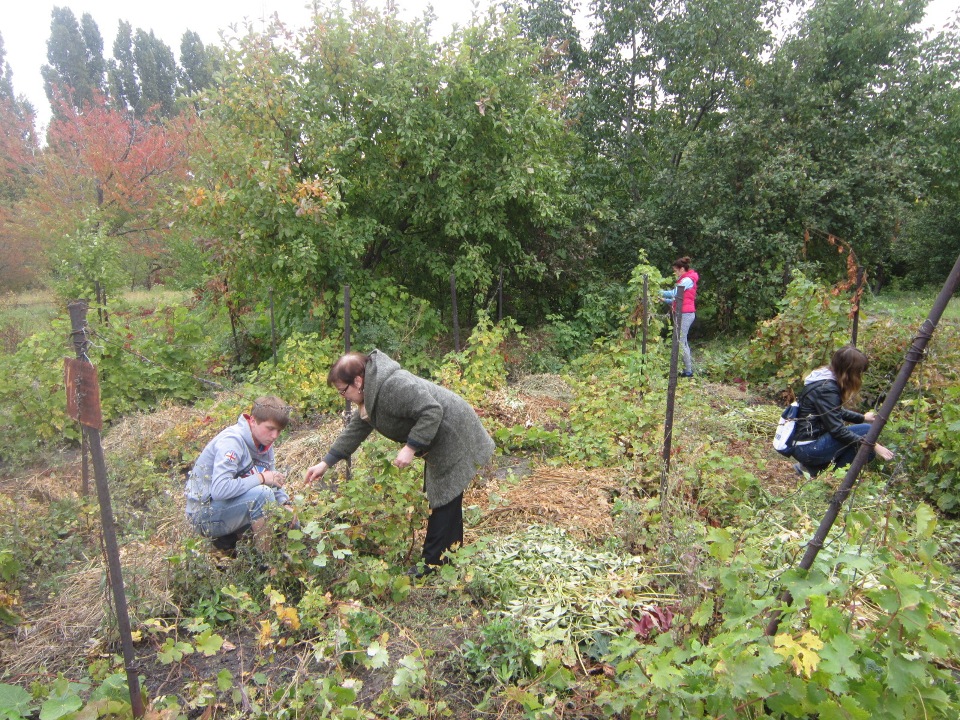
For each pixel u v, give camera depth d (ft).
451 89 29.96
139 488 15.93
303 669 9.39
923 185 41.16
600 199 43.83
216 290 31.48
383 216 32.35
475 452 12.08
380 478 12.28
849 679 6.95
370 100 28.71
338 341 28.84
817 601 7.07
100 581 11.05
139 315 27.99
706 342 40.78
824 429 14.97
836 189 39.17
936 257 65.05
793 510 12.80
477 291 34.22
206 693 8.89
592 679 8.99
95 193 54.08
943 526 13.89
